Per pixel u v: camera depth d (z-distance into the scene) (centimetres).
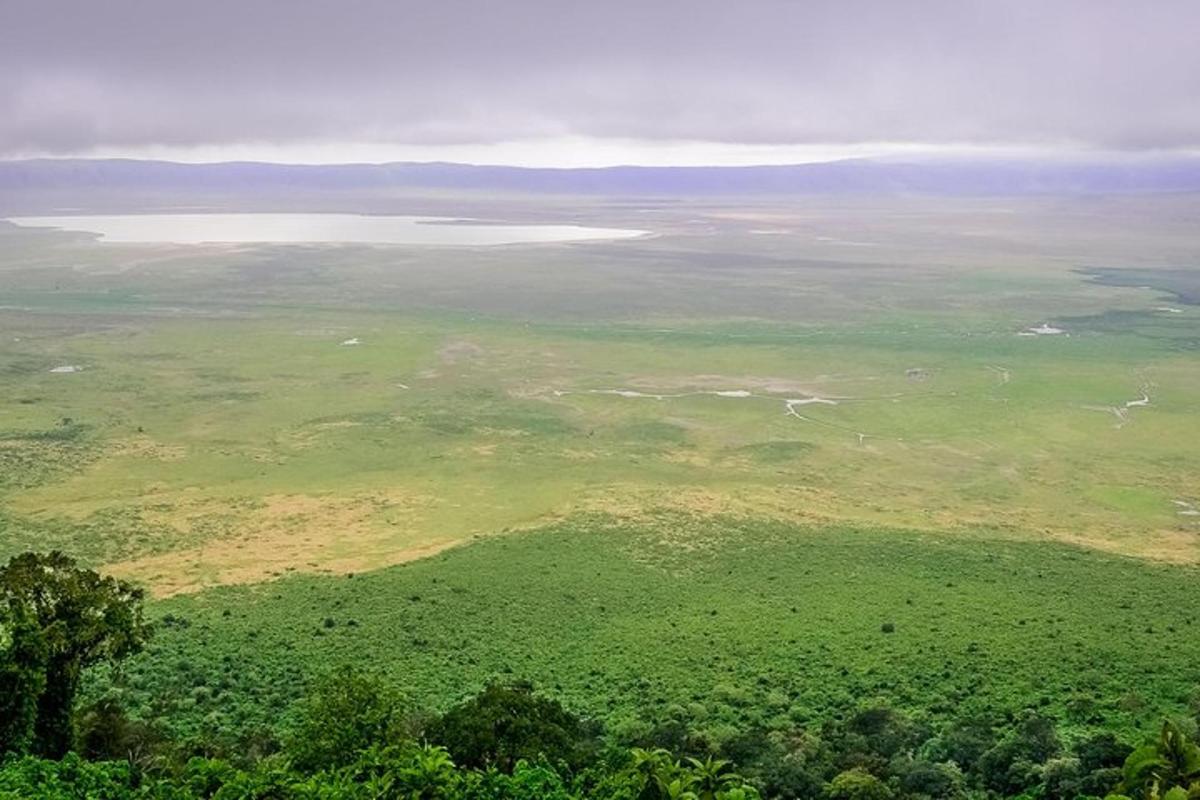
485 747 4422
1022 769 4594
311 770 4288
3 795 3753
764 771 4616
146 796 3997
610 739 4981
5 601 4600
